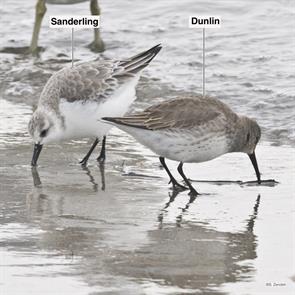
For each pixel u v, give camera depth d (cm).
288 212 1121
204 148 1215
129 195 1216
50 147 1493
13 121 1636
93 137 1457
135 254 961
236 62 1892
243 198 1191
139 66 1452
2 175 1324
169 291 855
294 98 1659
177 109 1208
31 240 1010
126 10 2291
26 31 2236
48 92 1414
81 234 1035
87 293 848
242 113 1630
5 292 852
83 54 2070
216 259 945
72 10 2319
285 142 1485
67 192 1230
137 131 1206
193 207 1154
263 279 888
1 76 1955
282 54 1917
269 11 2181
